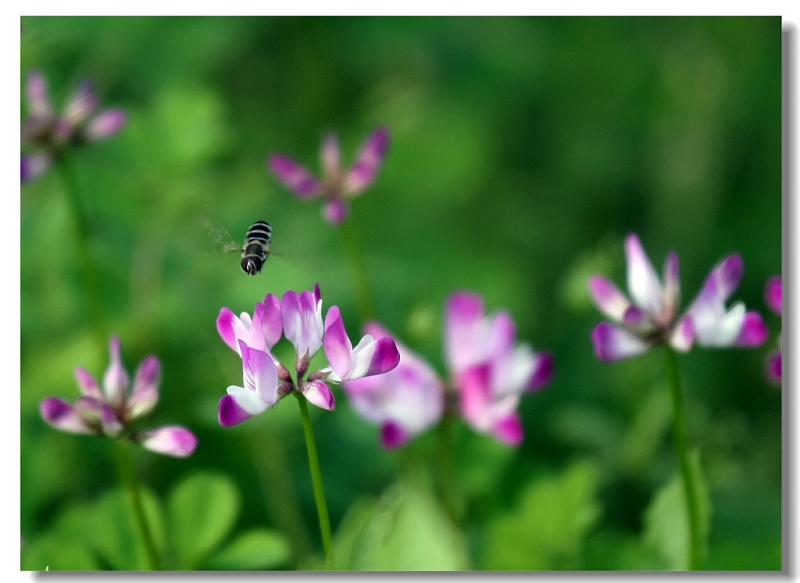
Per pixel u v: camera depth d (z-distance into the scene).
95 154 0.58
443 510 0.50
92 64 0.60
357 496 0.53
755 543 0.49
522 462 0.53
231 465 0.53
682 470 0.44
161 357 0.54
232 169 0.64
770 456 0.57
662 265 0.66
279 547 0.48
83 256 0.53
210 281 0.56
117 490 0.48
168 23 0.63
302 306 0.42
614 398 0.58
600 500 0.54
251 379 0.42
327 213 0.51
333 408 0.41
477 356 0.48
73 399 0.53
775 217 0.65
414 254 0.63
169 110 0.56
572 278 0.55
